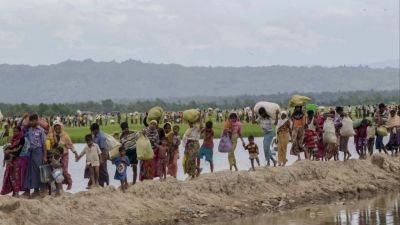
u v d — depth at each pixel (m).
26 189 45.47
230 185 53.69
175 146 53.78
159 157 51.69
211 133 56.16
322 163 63.59
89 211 43.84
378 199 57.28
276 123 61.25
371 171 66.75
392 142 73.69
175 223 45.31
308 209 52.00
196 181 52.91
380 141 73.62
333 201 56.22
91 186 48.03
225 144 57.16
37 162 45.22
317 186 59.34
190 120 53.50
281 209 51.94
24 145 44.97
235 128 57.53
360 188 61.06
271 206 52.28
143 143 49.84
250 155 59.16
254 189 54.94
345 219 47.47
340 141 67.62
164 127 54.16
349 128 67.12
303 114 63.81
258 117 61.88
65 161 47.66
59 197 44.50
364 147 72.00
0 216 39.34
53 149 45.94
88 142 48.03
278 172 58.41
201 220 46.59
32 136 45.06
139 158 49.81
